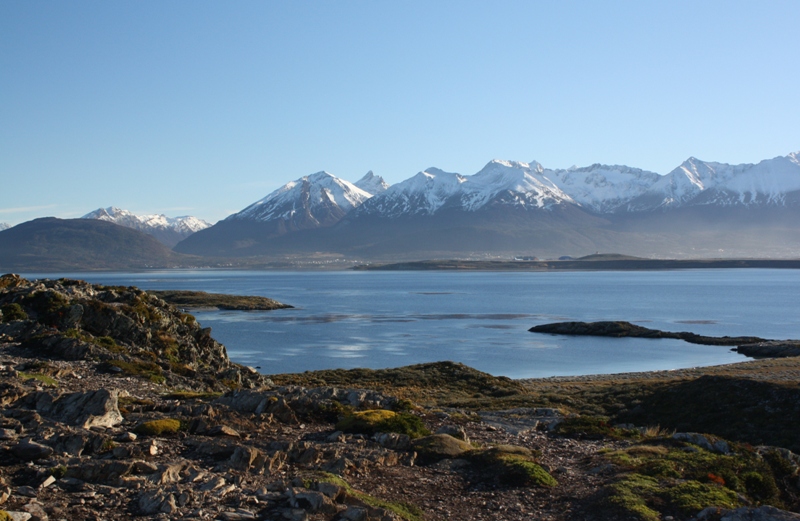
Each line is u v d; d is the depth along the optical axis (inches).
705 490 821.2
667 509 776.3
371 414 1127.6
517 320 6658.5
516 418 1406.3
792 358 3639.3
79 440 840.3
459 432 1111.6
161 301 2583.7
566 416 1473.9
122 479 738.8
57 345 1743.4
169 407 1122.0
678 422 1952.5
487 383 2659.9
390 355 4215.1
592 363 3986.2
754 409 1920.5
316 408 1209.4
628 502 773.3
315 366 3767.2
